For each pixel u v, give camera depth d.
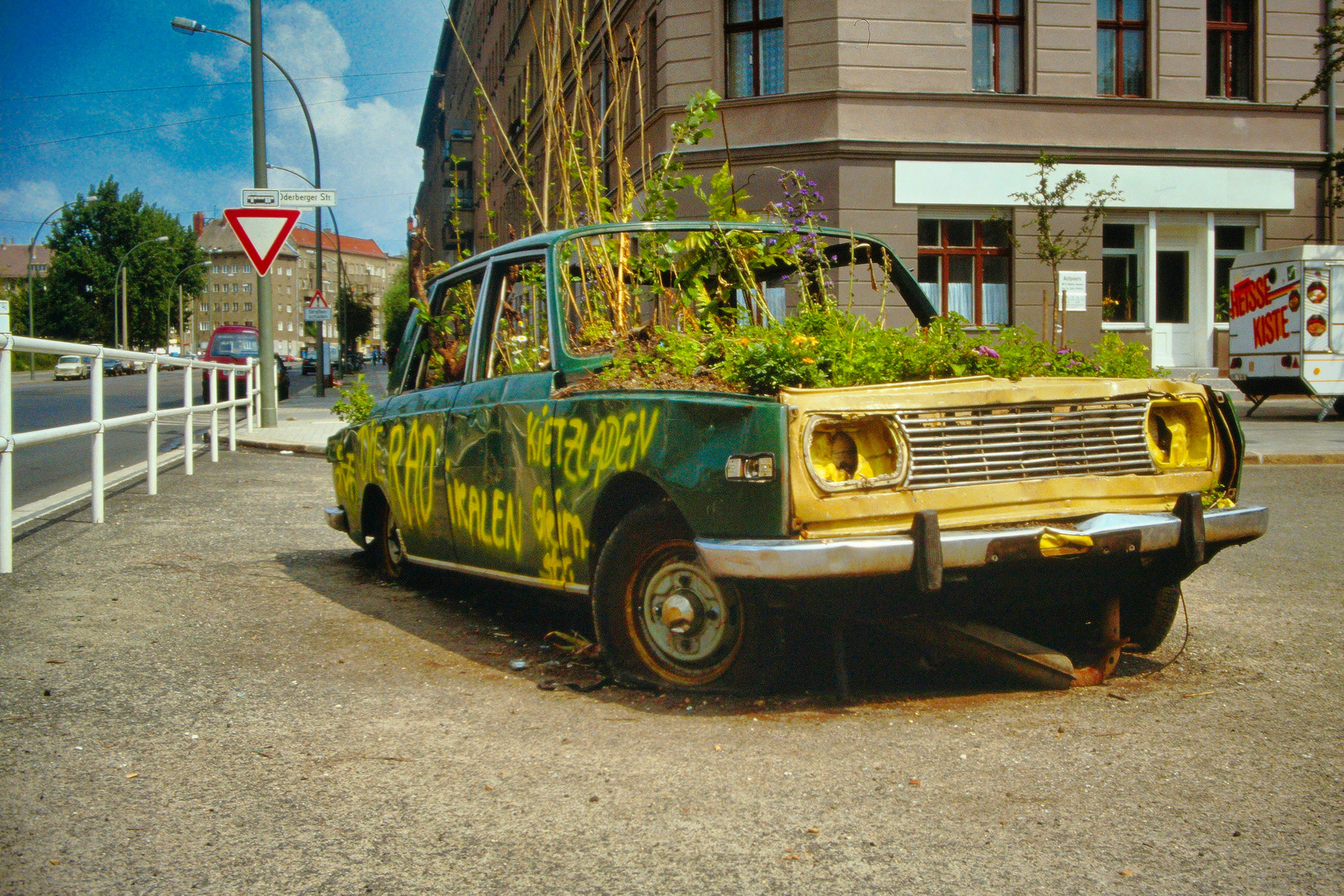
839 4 18.86
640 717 3.85
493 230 8.43
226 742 3.66
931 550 3.48
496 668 4.58
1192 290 21.03
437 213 80.19
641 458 3.92
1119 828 2.87
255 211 13.88
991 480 3.71
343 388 7.14
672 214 6.00
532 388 4.65
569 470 4.34
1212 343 21.02
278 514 9.35
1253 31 20.83
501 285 5.24
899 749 3.47
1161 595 4.47
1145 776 3.24
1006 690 4.12
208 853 2.81
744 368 3.81
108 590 6.05
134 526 8.43
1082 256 20.12
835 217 19.02
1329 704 3.94
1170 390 4.08
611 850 2.79
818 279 5.22
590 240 4.89
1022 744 3.51
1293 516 8.73
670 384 4.04
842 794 3.12
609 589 4.21
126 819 3.02
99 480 8.52
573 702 4.06
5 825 2.97
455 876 2.67
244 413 22.69
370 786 3.26
